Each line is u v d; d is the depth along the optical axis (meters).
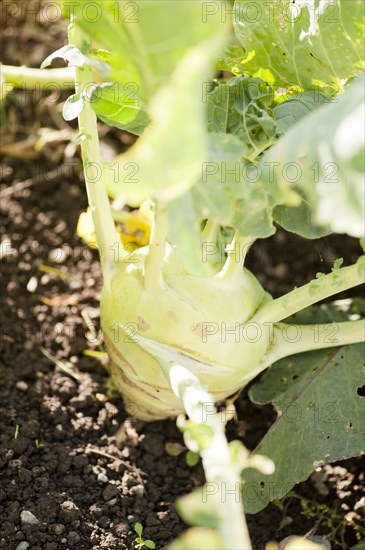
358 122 0.87
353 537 1.48
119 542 1.39
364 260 1.17
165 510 1.48
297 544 1.16
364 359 1.44
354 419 1.40
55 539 1.36
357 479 1.55
